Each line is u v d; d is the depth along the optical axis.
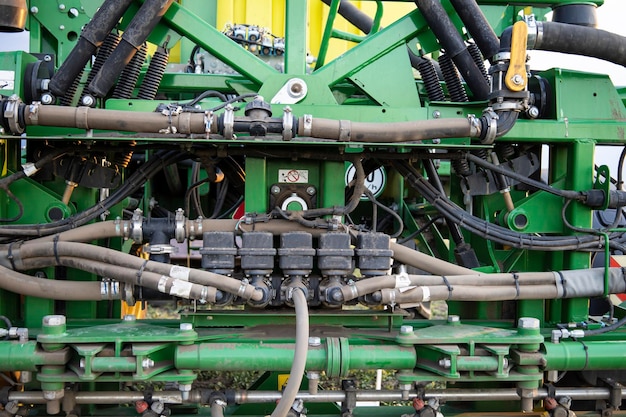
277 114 2.83
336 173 2.80
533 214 2.98
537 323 2.62
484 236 2.90
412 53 3.31
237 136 2.74
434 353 2.62
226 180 3.33
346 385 2.80
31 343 2.49
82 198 3.00
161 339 2.49
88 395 2.66
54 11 3.21
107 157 3.02
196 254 4.61
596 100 3.03
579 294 2.84
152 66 2.90
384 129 2.60
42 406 2.95
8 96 2.71
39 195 2.82
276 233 2.73
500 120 2.71
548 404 2.87
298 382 2.35
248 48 3.83
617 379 3.02
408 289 2.66
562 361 2.67
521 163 3.15
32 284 2.69
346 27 4.69
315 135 2.58
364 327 2.86
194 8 4.36
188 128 2.56
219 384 4.28
